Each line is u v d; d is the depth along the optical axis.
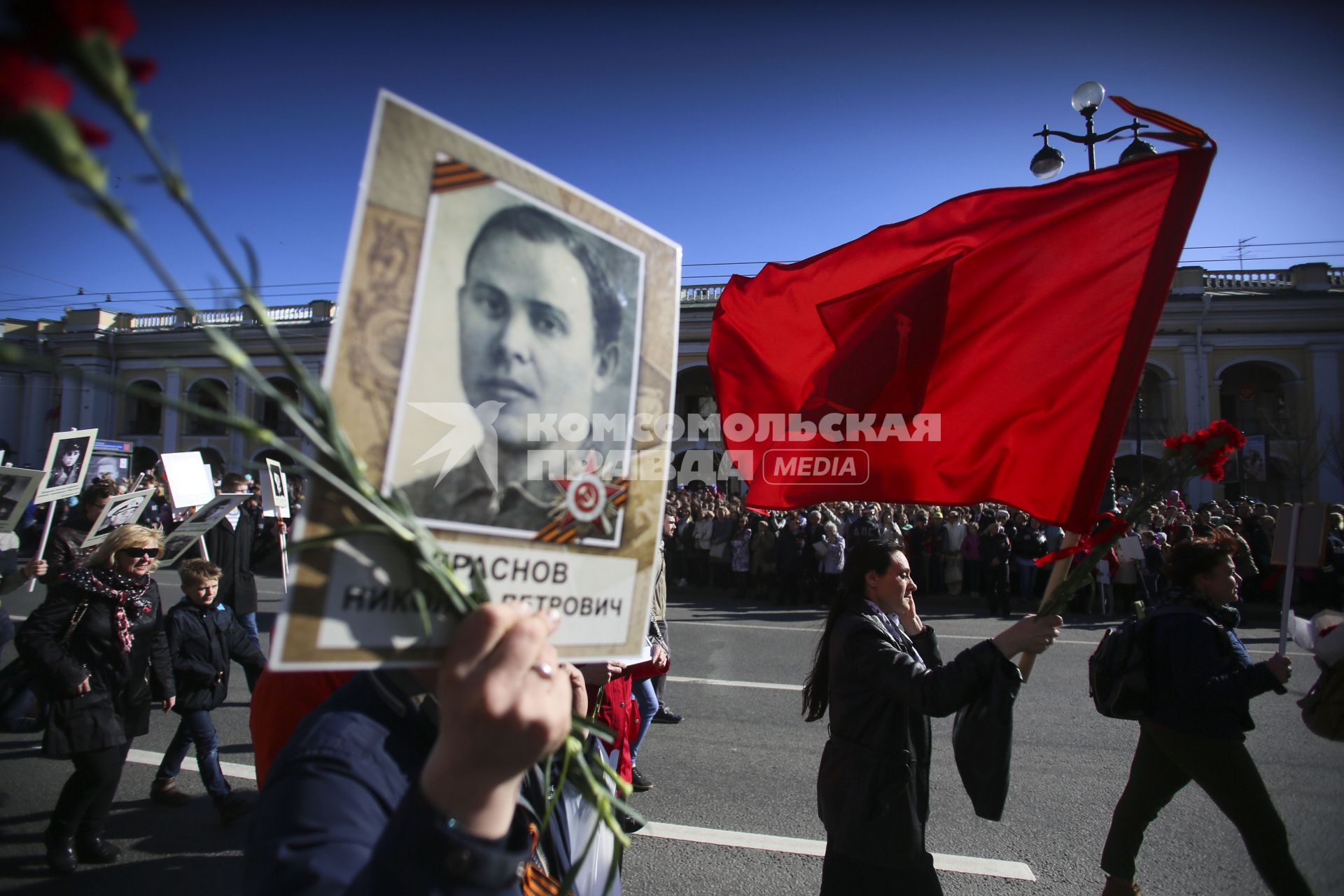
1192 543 2.90
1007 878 3.43
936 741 5.28
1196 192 2.25
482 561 0.97
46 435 30.38
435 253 0.94
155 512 15.76
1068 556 1.99
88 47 0.56
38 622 3.42
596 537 1.08
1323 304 24.86
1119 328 2.29
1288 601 4.08
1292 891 2.56
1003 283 2.46
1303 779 4.52
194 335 28.23
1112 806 4.20
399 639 0.91
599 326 1.10
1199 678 2.66
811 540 13.27
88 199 0.57
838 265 2.74
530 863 1.28
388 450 0.90
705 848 3.69
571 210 1.08
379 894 0.81
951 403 2.50
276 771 1.05
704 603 13.46
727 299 2.96
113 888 3.35
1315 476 23.17
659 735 5.35
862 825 2.27
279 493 8.44
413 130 0.93
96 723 3.48
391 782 1.05
